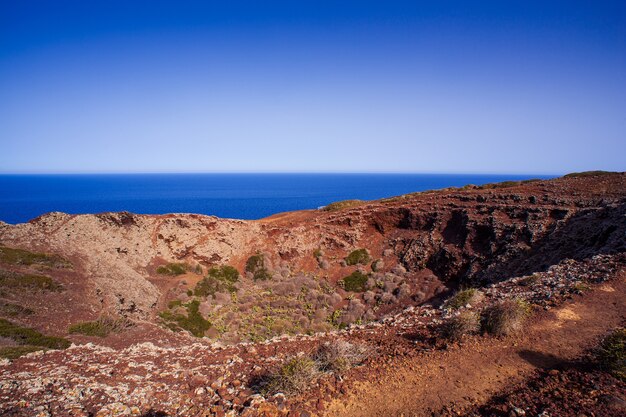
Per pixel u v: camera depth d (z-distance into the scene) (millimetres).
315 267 46219
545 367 9992
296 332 33219
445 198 47688
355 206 55000
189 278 42656
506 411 7965
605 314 13055
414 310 17625
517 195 41594
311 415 8305
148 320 32438
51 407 8734
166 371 11164
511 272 32188
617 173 43219
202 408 8953
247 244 49875
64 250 34594
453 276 38438
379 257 45594
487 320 12477
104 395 9461
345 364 10555
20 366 11672
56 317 24344
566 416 7438
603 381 8672
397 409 8562
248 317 36781
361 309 37656
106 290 31234
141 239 43562
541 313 13484
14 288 25703
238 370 11148
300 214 58219
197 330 33500
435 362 10695
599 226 28609
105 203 195875
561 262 21203
